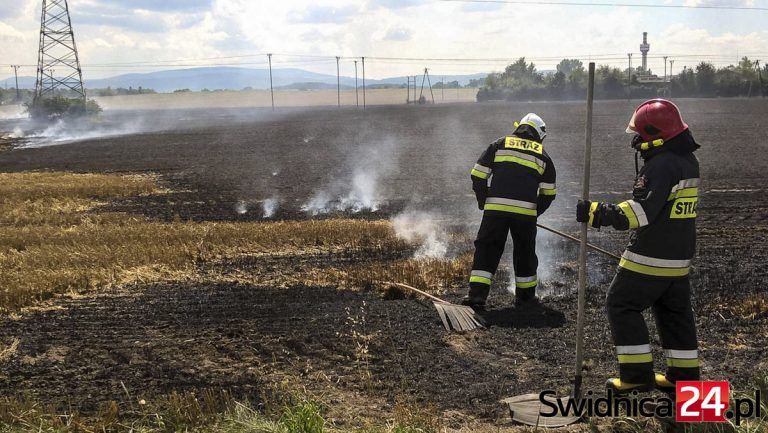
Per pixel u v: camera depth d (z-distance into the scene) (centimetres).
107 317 814
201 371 630
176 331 753
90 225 1510
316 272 1016
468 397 550
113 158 3462
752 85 11119
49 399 570
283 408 509
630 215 486
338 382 592
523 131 828
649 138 501
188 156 3456
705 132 4138
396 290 883
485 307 820
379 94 19725
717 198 1744
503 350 667
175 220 1589
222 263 1105
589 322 752
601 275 960
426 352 665
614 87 11600
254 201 1912
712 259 1048
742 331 705
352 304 843
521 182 805
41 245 1229
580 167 2512
